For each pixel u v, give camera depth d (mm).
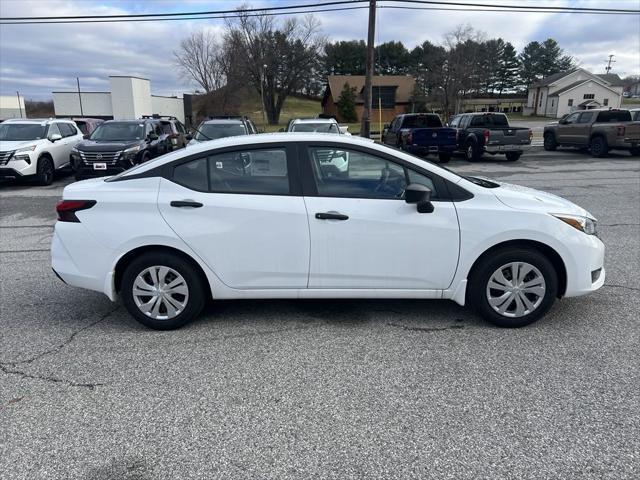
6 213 9336
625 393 3062
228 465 2490
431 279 3924
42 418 2883
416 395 3074
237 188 3891
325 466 2473
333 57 81562
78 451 2600
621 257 5938
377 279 3924
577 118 20109
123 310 4512
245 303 4629
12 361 3561
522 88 89562
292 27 56844
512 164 17328
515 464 2463
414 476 2396
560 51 86938
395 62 82750
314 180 3877
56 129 14141
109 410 2957
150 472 2451
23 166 12281
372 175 3896
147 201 3863
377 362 3488
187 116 43531
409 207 3820
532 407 2932
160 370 3416
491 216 3816
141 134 13461
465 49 53781
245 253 3879
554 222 3842
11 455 2570
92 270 3945
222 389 3176
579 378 3242
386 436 2691
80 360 3566
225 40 54094
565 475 2383
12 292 4988
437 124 19422
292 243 3850
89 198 3926
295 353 3641
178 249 3885
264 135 4035
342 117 58062
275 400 3043
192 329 4074
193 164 3930
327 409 2945
